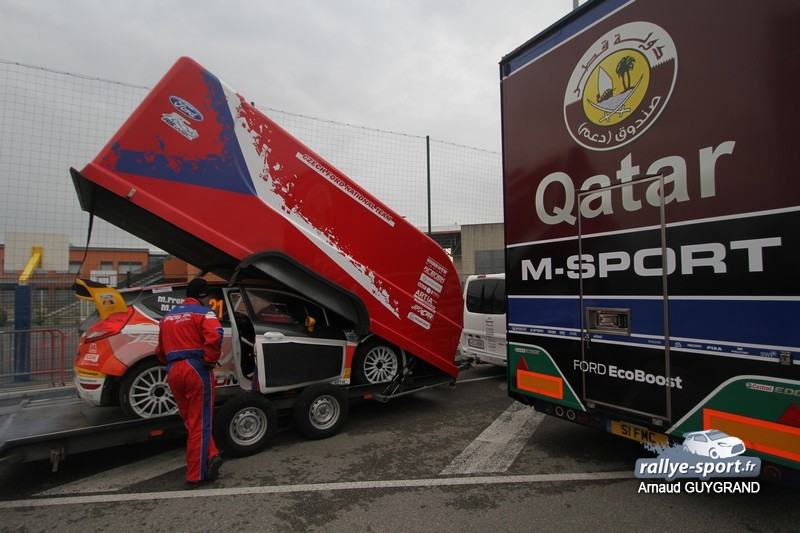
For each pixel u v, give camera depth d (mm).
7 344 6945
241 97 4793
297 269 4898
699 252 3166
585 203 3914
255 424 4602
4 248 7496
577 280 3986
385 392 5719
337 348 5285
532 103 4391
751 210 2910
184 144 4426
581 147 3951
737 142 2982
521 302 4527
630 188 3582
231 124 4684
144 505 3557
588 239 3889
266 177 4875
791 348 2725
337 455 4523
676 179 3295
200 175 4480
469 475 4023
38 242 7691
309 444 4832
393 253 5781
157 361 4621
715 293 3080
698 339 3168
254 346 4711
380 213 5691
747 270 2924
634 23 3566
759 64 2896
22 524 3297
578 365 3982
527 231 4441
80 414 4621
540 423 5508
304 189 5121
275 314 5152
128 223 5012
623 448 4641
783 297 2762
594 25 3854
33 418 4496
